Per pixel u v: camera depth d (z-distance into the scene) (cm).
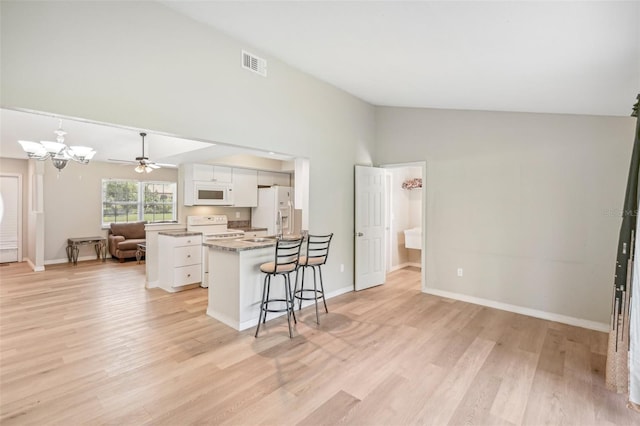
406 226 669
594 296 335
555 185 357
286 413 197
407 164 481
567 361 265
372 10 204
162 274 483
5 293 454
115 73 236
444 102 397
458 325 343
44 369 246
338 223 452
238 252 327
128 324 340
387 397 214
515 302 386
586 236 339
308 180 405
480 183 411
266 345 292
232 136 313
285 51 330
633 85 223
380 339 306
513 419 194
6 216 680
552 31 174
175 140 457
